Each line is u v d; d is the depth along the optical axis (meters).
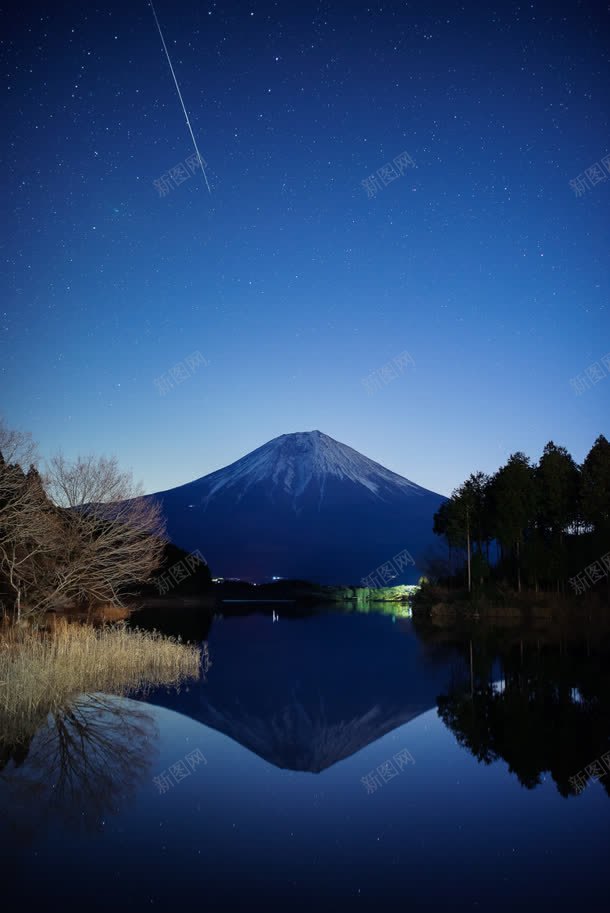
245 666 23.22
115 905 6.21
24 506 21.38
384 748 12.07
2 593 23.92
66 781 9.95
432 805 9.14
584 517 47.16
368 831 8.19
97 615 39.41
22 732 12.84
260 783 10.05
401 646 30.30
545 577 47.78
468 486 53.66
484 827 8.35
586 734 12.96
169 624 42.38
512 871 7.07
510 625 41.50
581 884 6.76
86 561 24.77
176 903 6.27
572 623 41.19
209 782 10.06
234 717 14.50
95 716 14.26
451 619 47.06
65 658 18.75
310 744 12.35
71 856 7.36
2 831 8.05
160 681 19.09
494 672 21.53
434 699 16.80
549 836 8.04
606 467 45.88
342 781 10.18
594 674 20.83
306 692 17.81
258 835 8.04
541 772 10.61
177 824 8.34
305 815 8.74
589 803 9.20
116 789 9.65
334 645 30.94
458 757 11.49
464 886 6.71
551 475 49.78
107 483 25.97
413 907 6.26
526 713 14.99
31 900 6.31
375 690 18.17
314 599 101.62
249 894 6.50
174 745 12.10
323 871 7.04
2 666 16.27
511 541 49.91
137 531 25.58
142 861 7.23
